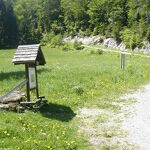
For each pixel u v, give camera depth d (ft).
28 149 23.62
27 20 467.52
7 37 395.96
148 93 51.78
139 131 31.07
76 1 422.82
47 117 34.63
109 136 29.40
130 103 44.14
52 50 297.94
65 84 54.75
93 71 73.77
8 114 32.78
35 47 37.19
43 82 57.52
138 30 263.08
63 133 28.37
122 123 33.99
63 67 90.17
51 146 24.81
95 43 322.14
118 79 62.80
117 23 319.27
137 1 310.45
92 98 46.83
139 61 128.06
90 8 380.58
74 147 25.58
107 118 36.04
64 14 446.19
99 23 362.33
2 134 25.89
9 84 56.18
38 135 27.20
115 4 346.95
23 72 77.15
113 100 46.01
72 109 39.88
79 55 220.84
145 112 38.86
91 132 30.50
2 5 417.49
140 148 26.32
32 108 36.29
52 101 42.96
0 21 395.34
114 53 215.72
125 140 28.35
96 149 25.90
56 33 437.17
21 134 26.68
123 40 279.49
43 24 473.26
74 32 396.16
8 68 95.55
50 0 465.47
